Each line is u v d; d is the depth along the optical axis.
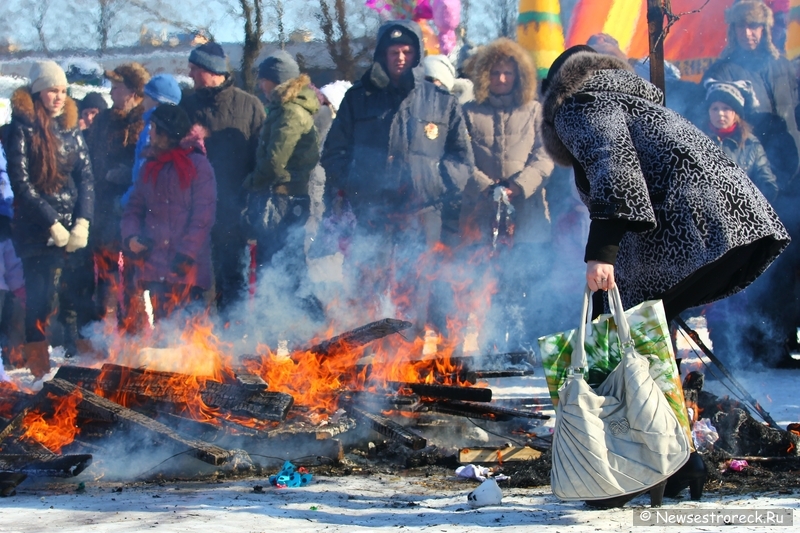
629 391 4.05
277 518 4.23
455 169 10.46
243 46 12.74
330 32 12.95
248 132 10.88
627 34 12.48
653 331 4.20
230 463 5.69
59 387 6.24
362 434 6.48
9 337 10.64
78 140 11.02
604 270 4.16
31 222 10.67
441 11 12.20
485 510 4.41
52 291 10.83
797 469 5.56
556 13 12.40
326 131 12.00
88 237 11.16
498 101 10.77
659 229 4.39
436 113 10.47
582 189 4.71
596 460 4.05
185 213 10.53
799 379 9.79
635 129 4.48
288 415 6.29
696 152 4.40
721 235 4.27
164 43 13.17
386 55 10.41
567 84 4.65
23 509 4.54
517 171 10.70
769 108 11.05
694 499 4.51
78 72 12.77
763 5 11.00
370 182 10.43
